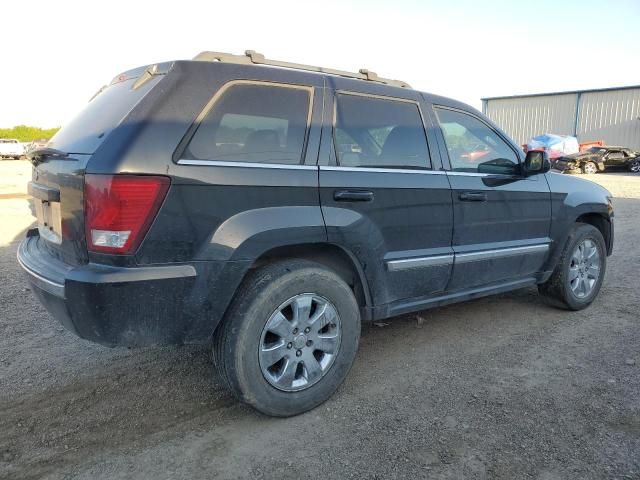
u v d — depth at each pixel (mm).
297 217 2873
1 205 11961
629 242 8109
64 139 3062
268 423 2912
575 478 2408
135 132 2479
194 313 2627
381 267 3320
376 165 3332
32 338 4113
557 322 4523
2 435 2768
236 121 2785
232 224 2676
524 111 38625
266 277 2816
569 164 26484
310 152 3021
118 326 2484
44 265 2846
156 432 2816
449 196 3672
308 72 3168
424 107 3732
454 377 3459
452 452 2617
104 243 2443
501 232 4098
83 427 2854
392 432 2805
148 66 2945
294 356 2934
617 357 3756
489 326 4426
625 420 2896
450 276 3766
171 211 2514
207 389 3305
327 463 2539
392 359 3754
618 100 33500
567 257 4641
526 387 3303
